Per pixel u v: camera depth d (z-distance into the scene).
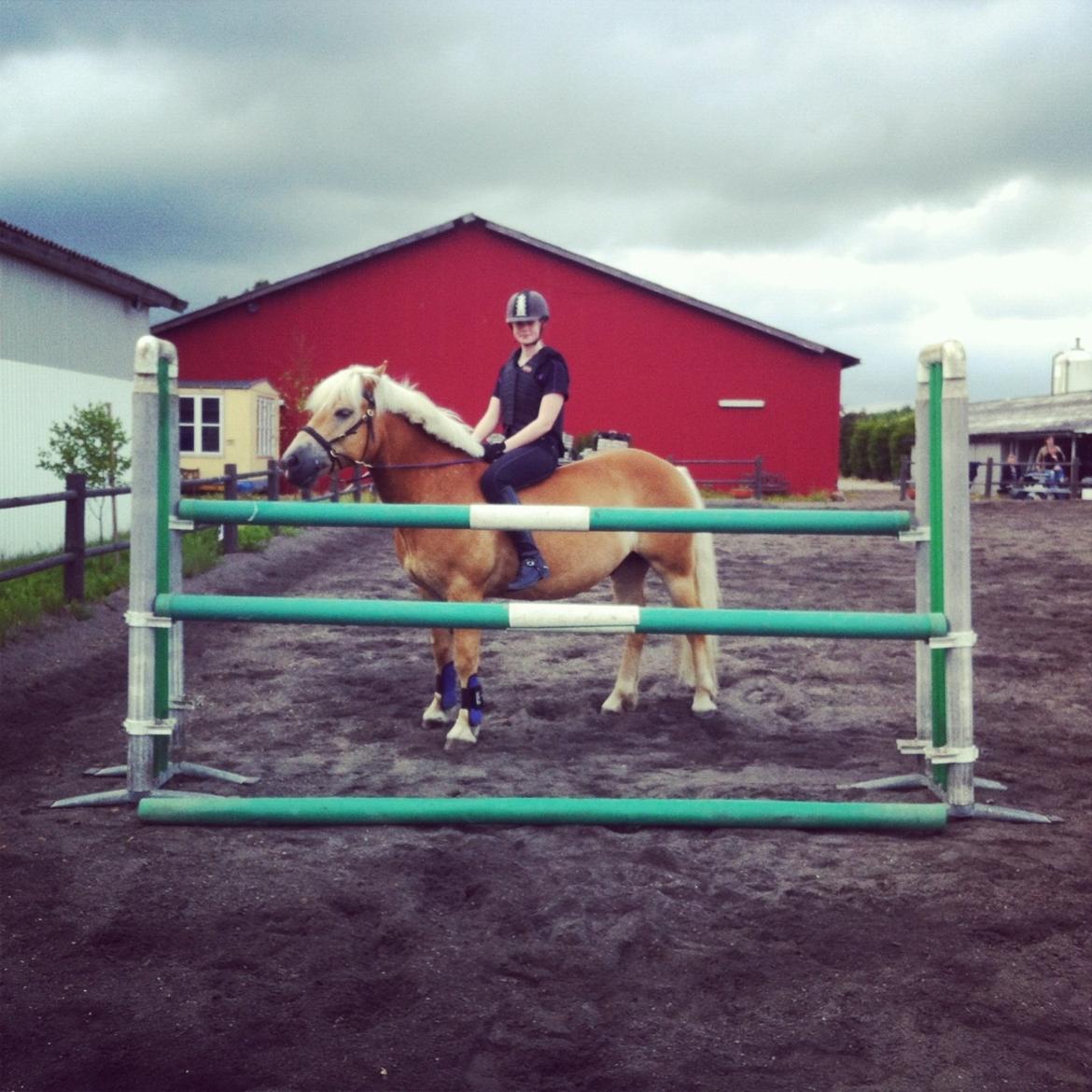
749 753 5.56
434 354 28.69
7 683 6.50
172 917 3.50
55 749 5.57
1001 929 3.46
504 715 6.27
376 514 4.64
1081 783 5.09
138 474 4.65
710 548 6.29
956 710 4.53
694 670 6.32
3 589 8.66
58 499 8.16
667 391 28.77
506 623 4.40
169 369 4.79
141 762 4.64
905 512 4.77
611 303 28.66
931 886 3.80
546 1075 2.67
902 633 4.46
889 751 5.61
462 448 5.62
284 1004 2.97
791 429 28.83
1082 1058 2.75
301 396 28.31
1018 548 14.80
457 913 3.58
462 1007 2.98
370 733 5.89
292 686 7.01
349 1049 2.76
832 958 3.27
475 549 5.40
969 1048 2.78
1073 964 3.24
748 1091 2.60
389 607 4.43
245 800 4.35
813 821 4.33
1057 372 49.00
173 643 5.00
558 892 3.72
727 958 3.27
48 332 14.41
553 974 3.17
